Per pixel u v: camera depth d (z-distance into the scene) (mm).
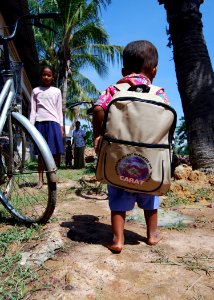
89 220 2936
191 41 5355
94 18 14500
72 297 1701
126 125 1987
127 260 2084
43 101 4578
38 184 3533
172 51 5688
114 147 2000
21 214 2797
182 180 4727
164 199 3832
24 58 11977
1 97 2605
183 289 1792
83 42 15289
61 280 1847
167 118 2008
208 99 5195
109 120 2023
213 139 5098
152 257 2146
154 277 1908
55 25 14469
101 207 3521
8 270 1963
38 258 2082
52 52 17094
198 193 4070
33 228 2629
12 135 2826
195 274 1944
